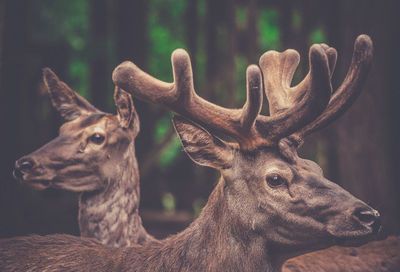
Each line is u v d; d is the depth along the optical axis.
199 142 5.97
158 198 22.58
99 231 7.72
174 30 27.42
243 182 5.90
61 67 23.66
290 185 5.71
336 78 15.55
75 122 7.93
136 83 5.99
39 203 17.81
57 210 17.66
